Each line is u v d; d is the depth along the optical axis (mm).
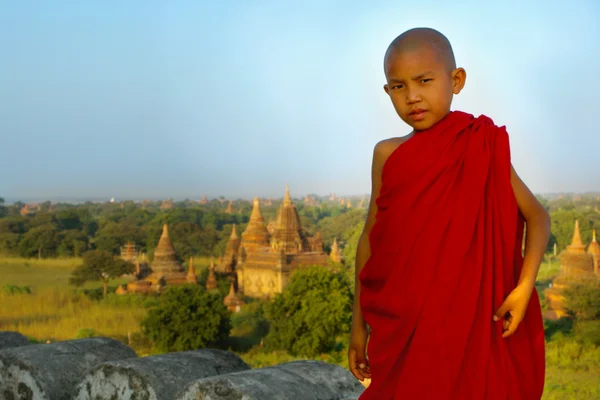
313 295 24297
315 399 3361
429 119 2350
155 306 27812
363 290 2469
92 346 4512
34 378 4168
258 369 3648
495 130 2303
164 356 4035
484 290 2170
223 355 4164
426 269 2182
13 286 30500
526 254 2277
